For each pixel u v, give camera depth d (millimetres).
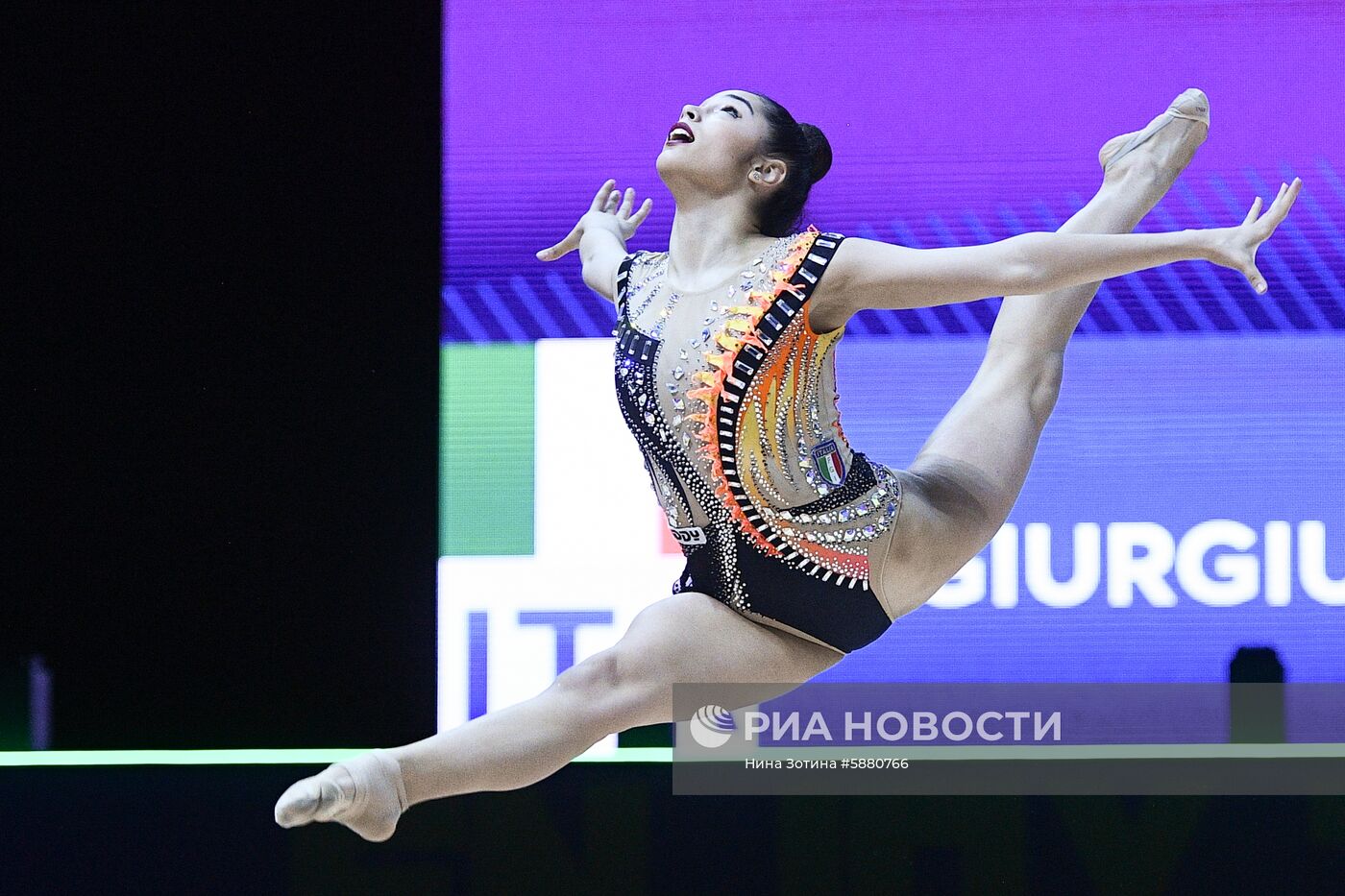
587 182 14547
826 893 9898
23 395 14531
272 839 10930
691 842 10703
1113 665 14156
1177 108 10203
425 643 14430
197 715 14492
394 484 14508
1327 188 14219
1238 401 14258
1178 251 7691
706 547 8383
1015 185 14312
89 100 14492
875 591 8547
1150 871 10086
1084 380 14352
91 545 14539
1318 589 14125
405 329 14578
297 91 14555
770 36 14484
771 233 8609
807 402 8273
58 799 12242
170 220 14539
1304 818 10961
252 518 14523
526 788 11820
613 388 14445
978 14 14406
